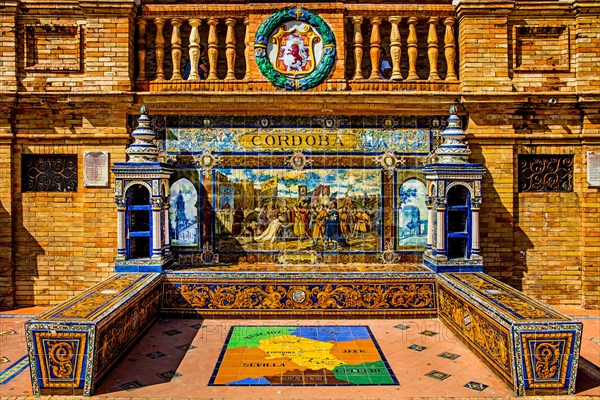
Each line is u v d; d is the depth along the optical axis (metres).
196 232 11.47
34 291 11.40
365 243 11.48
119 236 10.55
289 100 11.13
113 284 9.43
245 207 11.47
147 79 11.53
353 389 7.41
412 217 11.50
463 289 9.08
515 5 11.25
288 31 11.30
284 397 7.17
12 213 11.30
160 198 10.62
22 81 11.25
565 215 11.48
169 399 7.12
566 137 11.38
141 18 11.41
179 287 10.53
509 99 11.12
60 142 11.30
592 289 11.38
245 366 8.20
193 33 11.33
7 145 11.25
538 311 7.71
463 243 11.12
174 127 11.42
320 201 11.46
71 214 11.40
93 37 11.16
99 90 11.16
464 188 11.05
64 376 7.22
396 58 11.39
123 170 10.48
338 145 11.43
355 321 10.38
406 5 11.28
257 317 10.49
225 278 10.50
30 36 11.30
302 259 11.46
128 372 7.97
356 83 11.30
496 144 11.30
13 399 7.11
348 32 11.66
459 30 11.48
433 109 11.33
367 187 11.47
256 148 11.44
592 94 11.12
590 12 11.27
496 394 7.24
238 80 11.29
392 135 11.45
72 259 11.39
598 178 11.36
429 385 7.53
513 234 11.37
